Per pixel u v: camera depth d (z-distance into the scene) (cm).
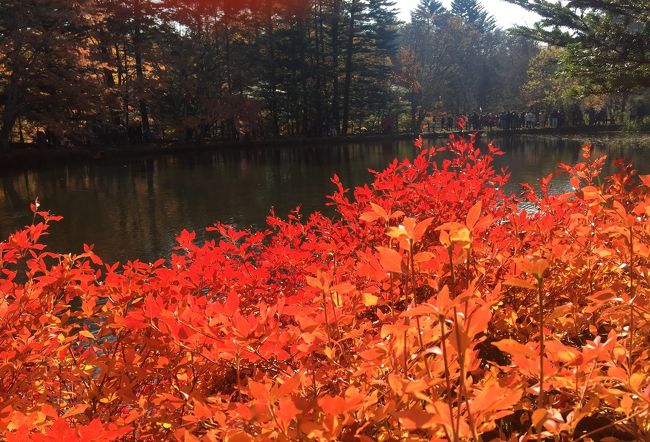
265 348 158
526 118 5081
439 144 3612
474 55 6850
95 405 203
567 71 782
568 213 372
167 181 1936
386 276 194
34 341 221
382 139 4381
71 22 3108
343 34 4962
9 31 2878
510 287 287
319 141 4219
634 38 719
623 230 184
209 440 138
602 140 3234
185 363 200
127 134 3716
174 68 3747
